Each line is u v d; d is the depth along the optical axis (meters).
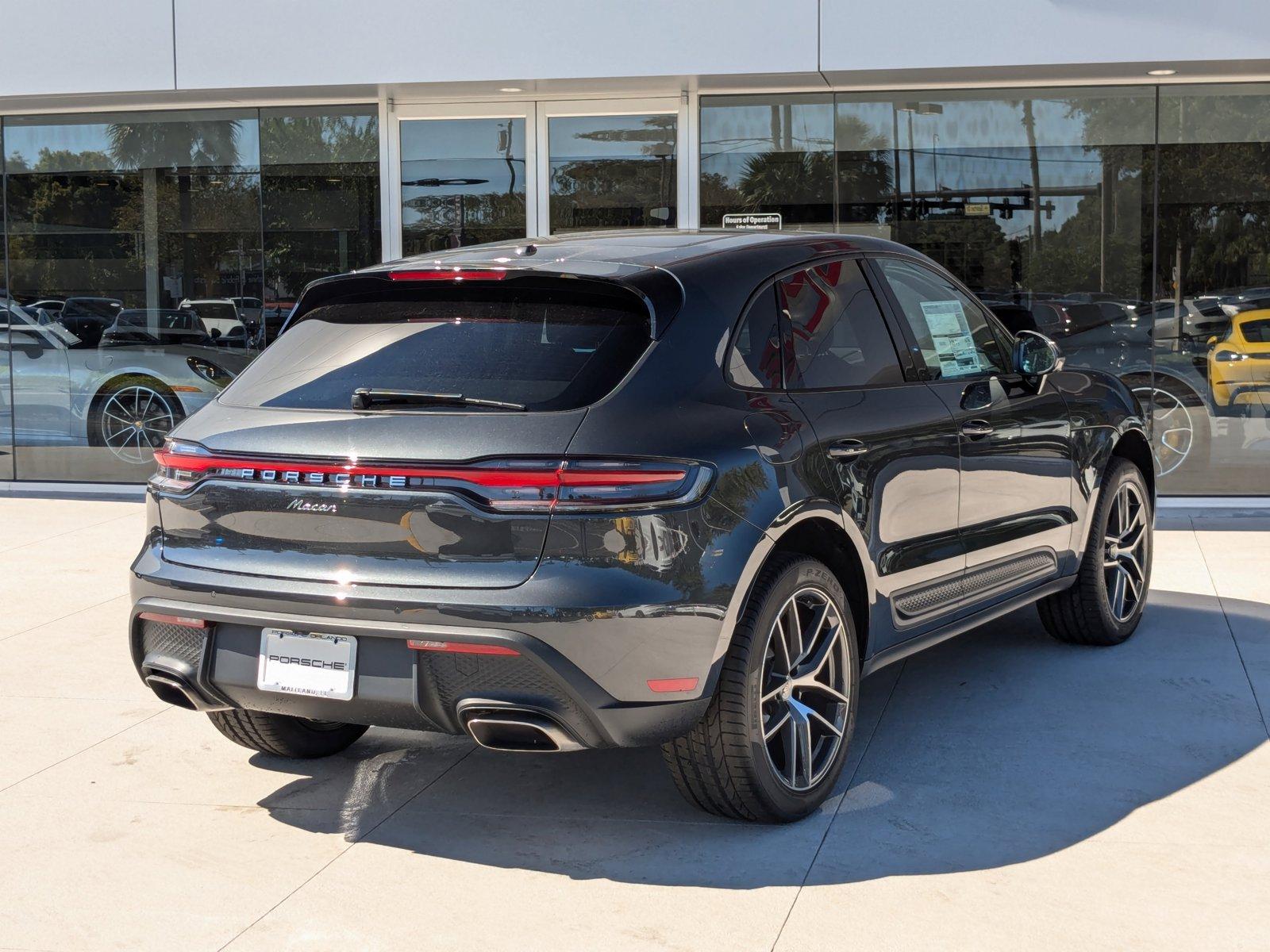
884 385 4.29
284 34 9.04
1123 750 4.36
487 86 9.18
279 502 3.49
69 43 9.28
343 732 4.47
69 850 3.70
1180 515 8.89
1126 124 8.92
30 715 4.91
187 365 10.20
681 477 3.39
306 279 10.00
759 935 3.13
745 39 8.59
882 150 9.21
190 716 4.91
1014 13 8.30
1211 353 8.98
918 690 5.07
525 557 3.29
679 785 3.75
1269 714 4.71
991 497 4.71
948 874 3.45
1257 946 3.05
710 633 3.44
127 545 8.28
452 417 3.41
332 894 3.40
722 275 3.86
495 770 4.30
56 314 10.30
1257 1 8.06
